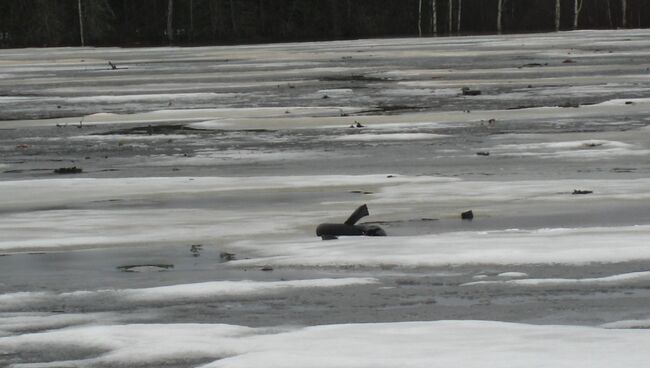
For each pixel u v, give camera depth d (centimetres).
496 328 1930
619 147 4688
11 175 4416
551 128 5528
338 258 2575
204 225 3130
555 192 3538
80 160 4866
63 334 1994
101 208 3484
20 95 8925
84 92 9056
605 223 2994
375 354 1783
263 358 1784
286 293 2280
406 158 4575
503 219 3094
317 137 5459
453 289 2270
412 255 2573
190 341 1928
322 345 1853
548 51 13300
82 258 2716
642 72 9406
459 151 4744
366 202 3450
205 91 8762
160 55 15562
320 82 9381
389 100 7475
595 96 7281
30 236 3017
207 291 2308
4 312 2198
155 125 6291
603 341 1820
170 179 4091
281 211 3338
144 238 2952
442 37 19275
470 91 7781
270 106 7275
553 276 2352
